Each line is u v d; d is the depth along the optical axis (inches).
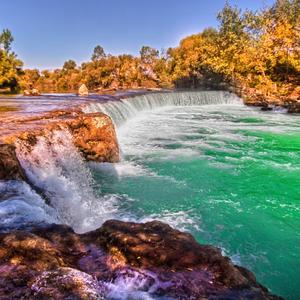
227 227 309.1
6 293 132.7
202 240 286.8
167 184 413.4
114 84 2743.6
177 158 526.9
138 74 2691.9
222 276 150.3
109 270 154.8
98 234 184.7
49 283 138.5
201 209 346.0
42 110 584.4
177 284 145.4
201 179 432.8
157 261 158.1
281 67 1738.4
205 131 776.9
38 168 350.0
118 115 828.6
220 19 2132.1
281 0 2022.6
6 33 2468.0
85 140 451.8
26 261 153.6
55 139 401.7
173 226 308.5
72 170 414.3
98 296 135.7
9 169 278.7
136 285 145.9
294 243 284.2
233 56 1851.6
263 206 354.3
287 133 756.6
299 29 1699.1
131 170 462.9
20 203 230.5
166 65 2684.5
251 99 1533.0
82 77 3088.1
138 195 378.9
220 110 1256.8
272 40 1710.1
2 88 2434.8
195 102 1469.0
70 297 132.3
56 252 162.1
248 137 707.4
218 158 530.6
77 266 157.3
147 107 1191.6
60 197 326.3
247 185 414.0
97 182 416.8
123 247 167.0
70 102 783.7
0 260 153.2
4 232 184.4
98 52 3245.6
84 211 327.3
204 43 2326.5
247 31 1996.8
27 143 354.0
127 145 613.0
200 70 2181.3
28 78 3196.4
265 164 499.5
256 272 246.1
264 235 296.4
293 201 366.9
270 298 148.9
